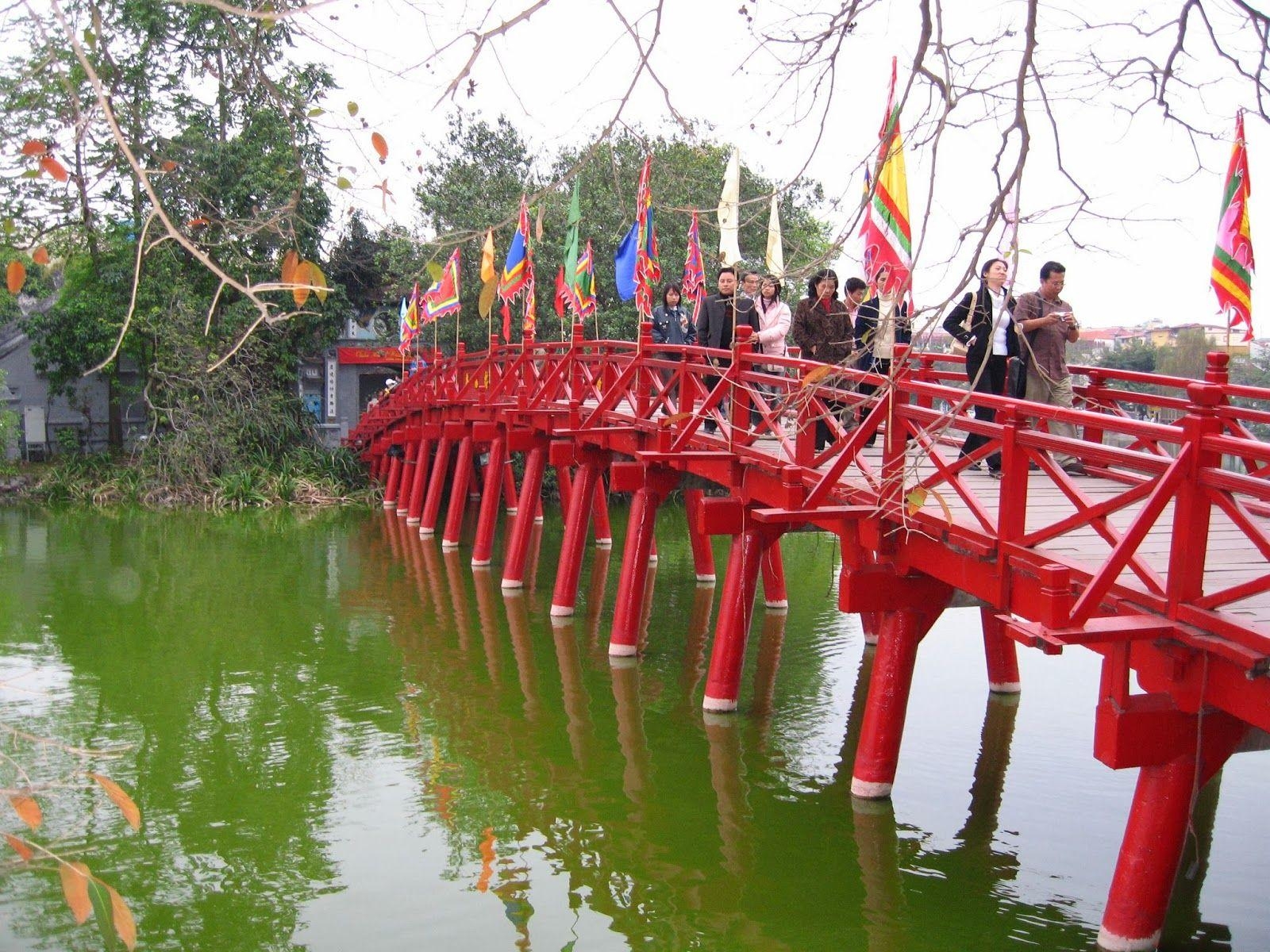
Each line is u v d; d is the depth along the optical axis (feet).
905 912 24.88
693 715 39.01
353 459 105.91
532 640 49.55
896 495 26.11
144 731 37.78
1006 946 23.31
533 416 59.36
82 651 47.91
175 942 24.13
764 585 55.77
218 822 30.35
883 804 30.58
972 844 28.17
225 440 99.40
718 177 66.69
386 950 23.77
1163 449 33.65
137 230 78.28
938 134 14.14
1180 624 19.10
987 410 33.60
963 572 25.77
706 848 28.40
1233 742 20.26
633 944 23.82
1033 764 33.40
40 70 14.05
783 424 35.96
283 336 101.19
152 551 74.43
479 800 31.76
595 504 74.64
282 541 79.05
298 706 40.37
